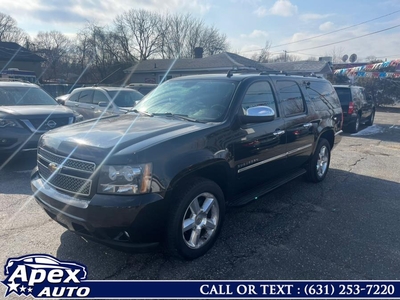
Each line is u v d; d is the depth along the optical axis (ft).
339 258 10.41
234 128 11.34
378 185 18.25
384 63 74.90
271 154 13.41
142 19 149.28
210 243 10.64
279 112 14.01
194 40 163.22
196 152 9.80
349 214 13.97
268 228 12.46
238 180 11.85
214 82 13.20
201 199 10.43
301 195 16.30
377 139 34.63
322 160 18.51
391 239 11.76
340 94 37.93
